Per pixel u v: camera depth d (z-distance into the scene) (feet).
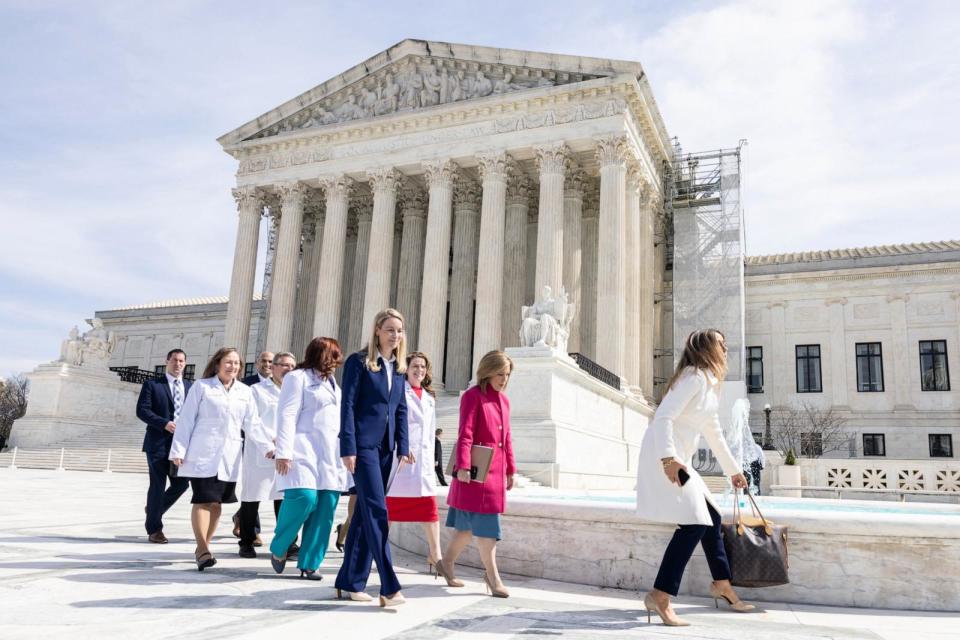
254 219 144.97
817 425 140.26
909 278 143.43
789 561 23.66
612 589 25.09
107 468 100.94
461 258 139.03
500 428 24.04
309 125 144.97
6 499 50.55
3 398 262.26
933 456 136.05
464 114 128.26
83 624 16.42
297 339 155.84
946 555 22.72
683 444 21.01
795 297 150.71
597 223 137.69
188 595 20.38
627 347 116.06
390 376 22.41
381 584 20.33
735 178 138.62
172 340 213.66
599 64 119.55
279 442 24.16
